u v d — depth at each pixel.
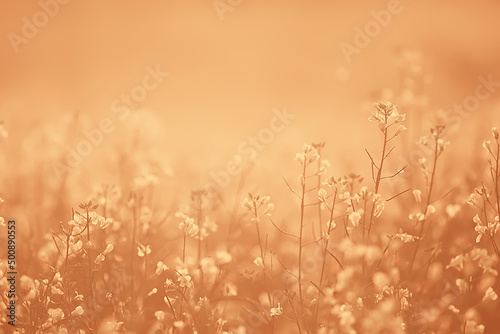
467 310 9.24
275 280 11.51
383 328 7.87
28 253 10.91
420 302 9.18
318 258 11.13
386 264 9.88
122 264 9.96
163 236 12.41
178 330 9.01
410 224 11.57
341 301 9.32
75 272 10.08
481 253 8.87
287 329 10.27
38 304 9.05
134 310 9.55
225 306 10.18
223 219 12.97
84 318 9.43
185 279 8.74
